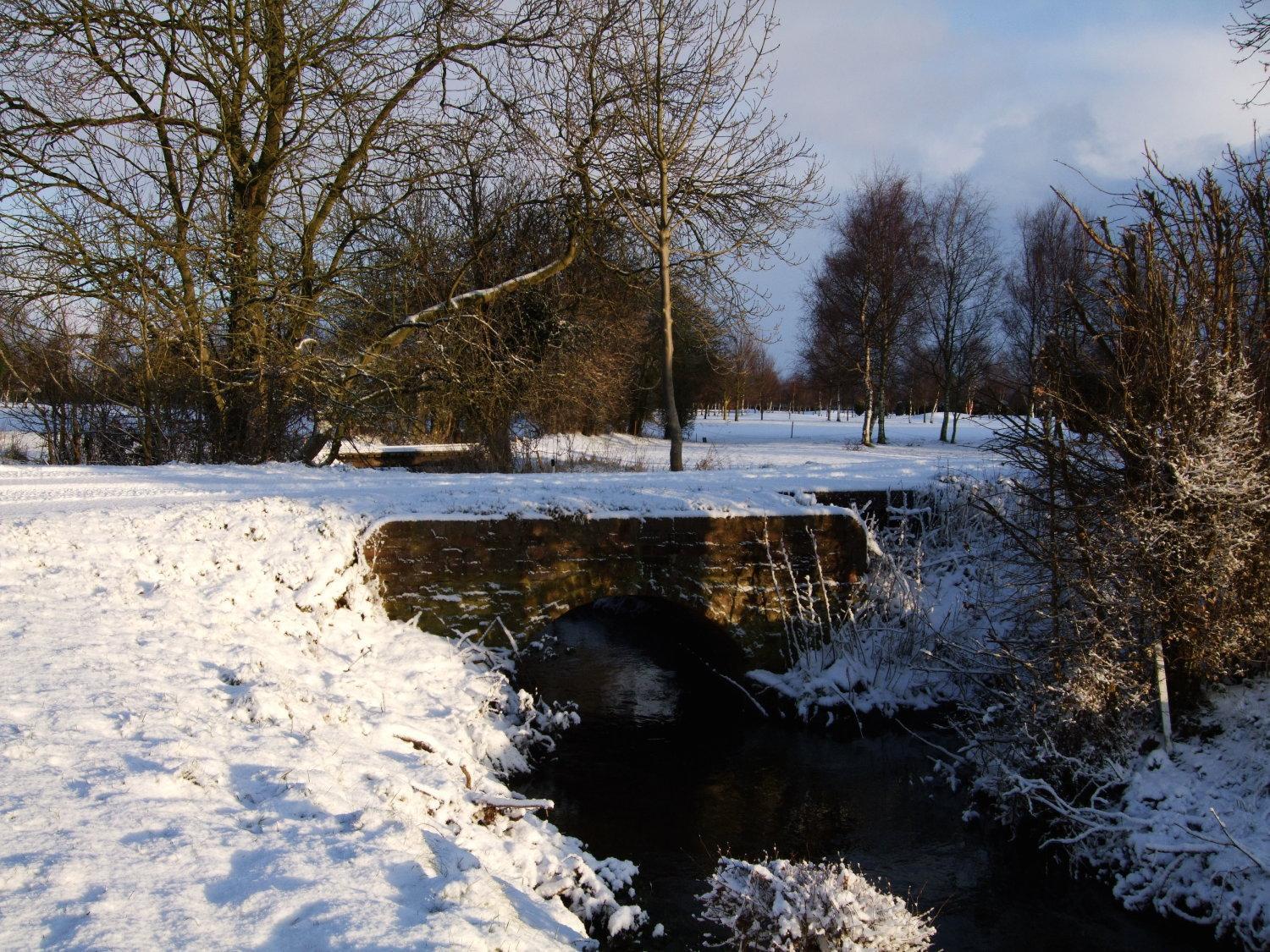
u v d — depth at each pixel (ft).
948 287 130.31
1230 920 21.74
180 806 14.71
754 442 123.34
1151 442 25.52
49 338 45.44
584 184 55.77
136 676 19.99
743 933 17.69
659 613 44.57
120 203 45.65
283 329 52.47
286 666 25.44
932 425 173.47
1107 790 26.55
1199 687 27.32
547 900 19.52
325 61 49.73
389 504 33.42
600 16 52.49
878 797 30.09
